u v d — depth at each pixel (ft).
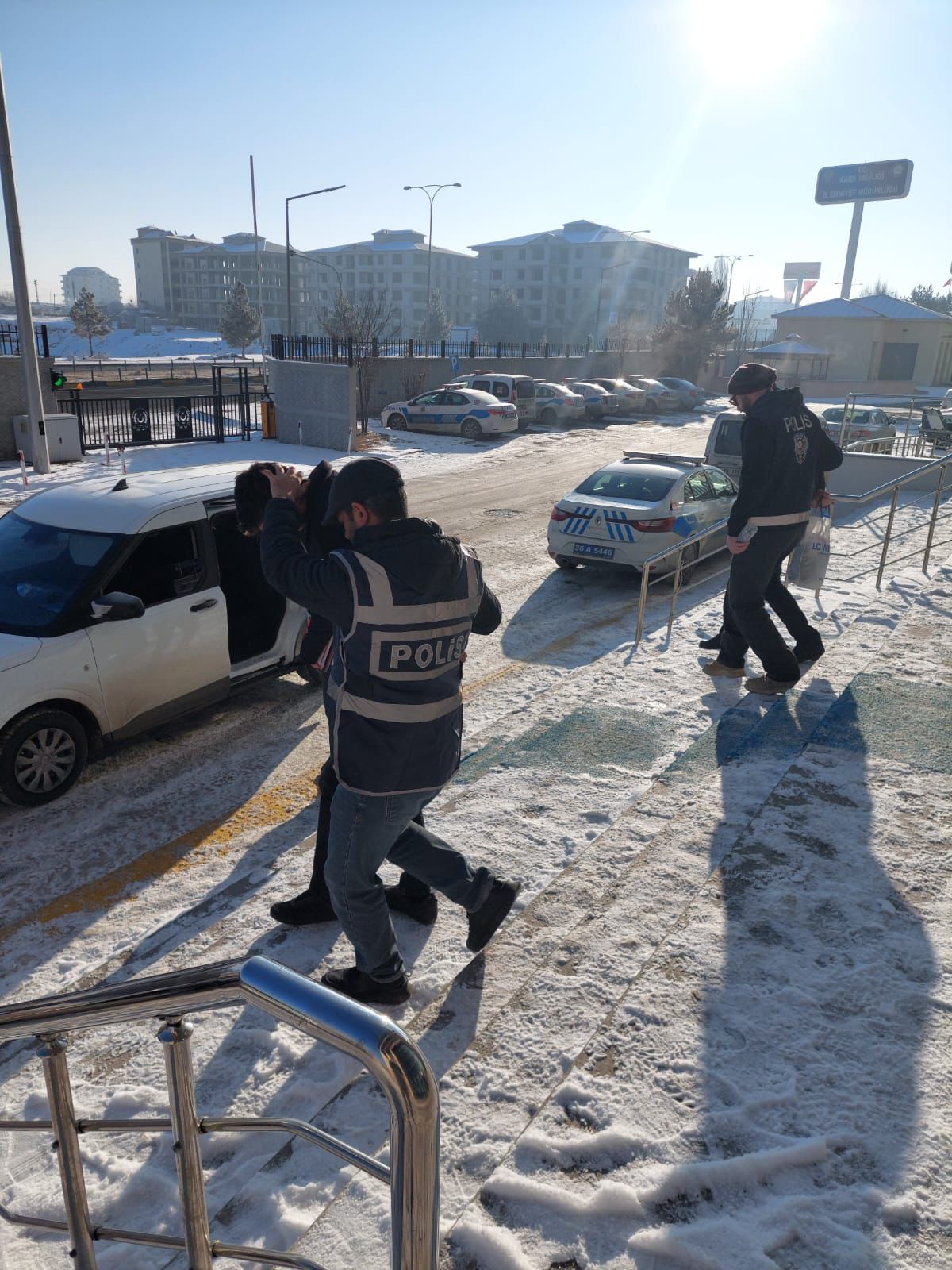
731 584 18.95
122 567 17.95
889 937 11.09
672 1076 8.79
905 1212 7.26
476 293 445.37
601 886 12.47
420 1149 3.98
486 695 22.65
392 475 8.88
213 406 86.07
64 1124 5.58
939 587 28.66
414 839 10.51
